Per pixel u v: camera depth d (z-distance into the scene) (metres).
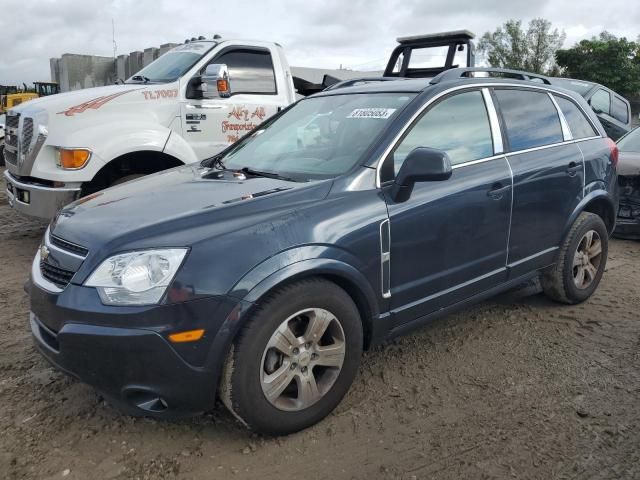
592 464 2.68
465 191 3.50
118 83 6.73
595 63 35.22
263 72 6.83
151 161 6.02
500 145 3.88
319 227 2.85
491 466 2.68
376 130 3.41
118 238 2.61
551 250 4.27
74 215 3.07
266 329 2.66
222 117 6.43
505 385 3.40
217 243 2.59
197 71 6.29
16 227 7.18
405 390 3.34
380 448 2.81
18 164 5.64
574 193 4.36
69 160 5.33
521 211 3.91
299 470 2.65
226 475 2.62
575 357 3.75
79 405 3.16
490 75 4.38
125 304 2.47
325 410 2.97
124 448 2.80
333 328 2.95
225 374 2.63
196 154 6.27
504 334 4.11
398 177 3.13
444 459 2.73
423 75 8.80
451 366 3.63
